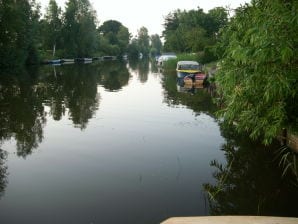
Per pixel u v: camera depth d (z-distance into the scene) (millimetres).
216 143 11281
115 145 11086
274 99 5383
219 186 7934
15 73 39844
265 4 5215
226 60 6117
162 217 6562
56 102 19594
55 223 6312
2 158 9828
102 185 7984
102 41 101312
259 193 7648
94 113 16375
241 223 4777
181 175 8602
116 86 28359
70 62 71562
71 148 10758
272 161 9453
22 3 50625
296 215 6746
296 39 4496
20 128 13305
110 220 6434
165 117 15391
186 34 43219
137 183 8094
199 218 4945
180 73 31188
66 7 74375
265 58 4676
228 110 6227
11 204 7043
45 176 8508
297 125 5738
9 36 44906
